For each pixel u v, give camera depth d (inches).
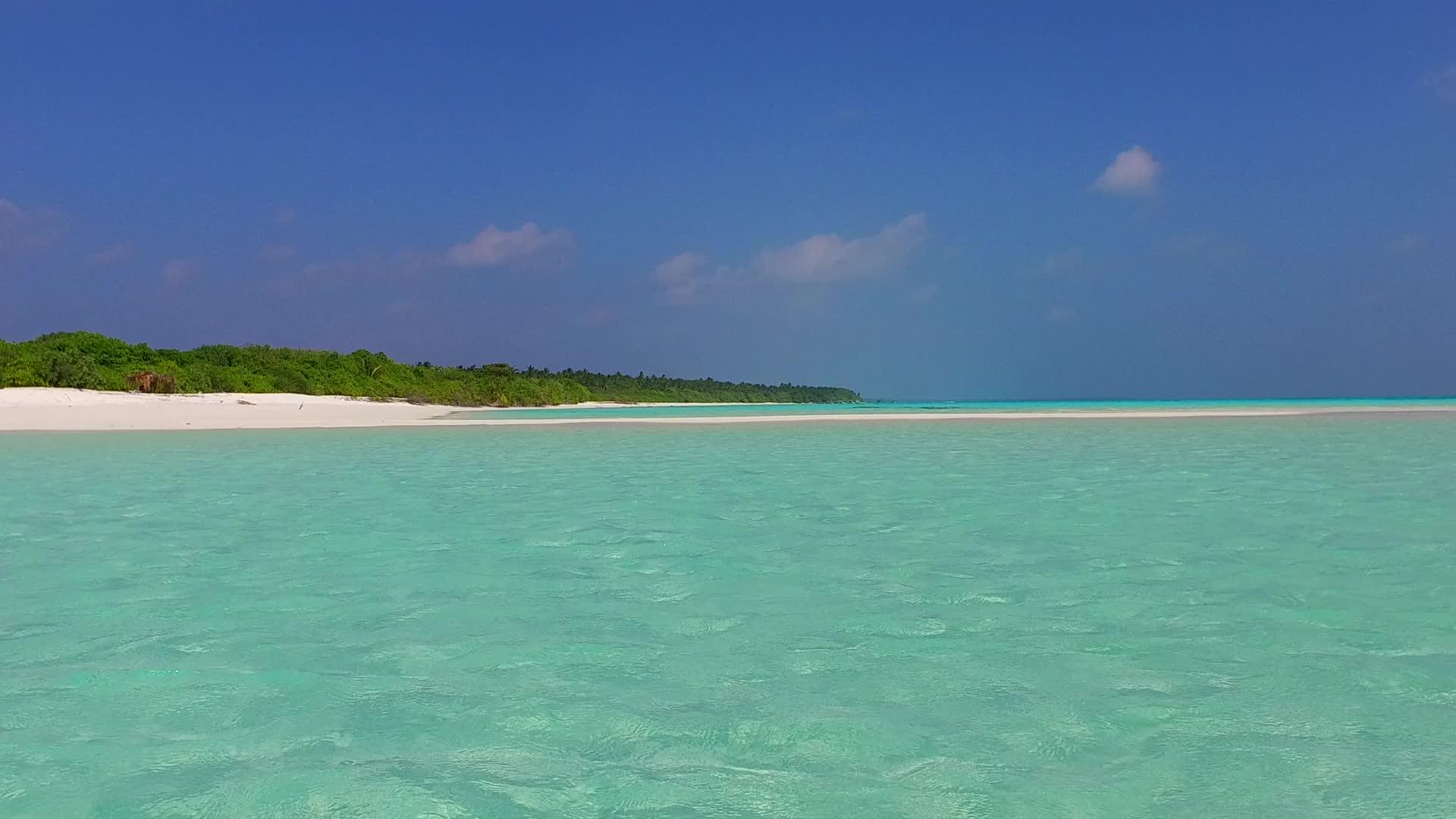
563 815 122.2
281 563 290.7
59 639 206.1
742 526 360.8
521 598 243.8
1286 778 132.3
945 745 145.2
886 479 537.3
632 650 197.3
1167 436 950.4
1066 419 1409.9
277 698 167.0
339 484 518.6
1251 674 178.2
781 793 129.1
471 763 139.2
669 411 2628.0
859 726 153.2
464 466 628.4
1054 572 273.3
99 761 139.6
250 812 122.6
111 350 2325.3
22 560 294.7
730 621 220.7
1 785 131.0
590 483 519.5
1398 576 263.9
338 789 129.6
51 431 1029.8
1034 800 126.5
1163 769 135.9
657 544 321.1
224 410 1471.5
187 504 428.8
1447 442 823.7
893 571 276.1
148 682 175.9
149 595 248.2
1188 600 237.5
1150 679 176.1
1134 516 381.7
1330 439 876.0
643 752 143.4
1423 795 126.8
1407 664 183.0
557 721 156.1
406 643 202.5
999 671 181.6
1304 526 352.8
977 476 547.5
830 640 204.2
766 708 161.9
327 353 3029.0
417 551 309.7
